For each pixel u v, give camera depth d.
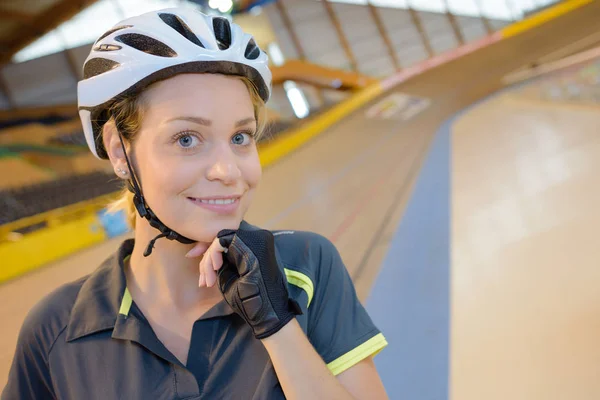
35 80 24.36
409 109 22.14
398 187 9.55
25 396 1.00
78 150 20.73
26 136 20.94
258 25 28.97
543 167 7.89
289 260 1.02
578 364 2.88
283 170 14.73
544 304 3.69
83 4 21.36
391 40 31.52
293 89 29.36
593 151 7.90
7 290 7.41
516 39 30.86
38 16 21.73
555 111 12.38
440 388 2.97
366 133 18.66
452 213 6.71
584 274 3.95
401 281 4.73
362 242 6.50
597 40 26.42
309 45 30.28
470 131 13.86
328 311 1.03
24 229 10.13
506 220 5.86
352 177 11.95
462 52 31.22
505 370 3.01
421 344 3.50
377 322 4.00
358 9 30.78
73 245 9.15
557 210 5.71
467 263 4.81
